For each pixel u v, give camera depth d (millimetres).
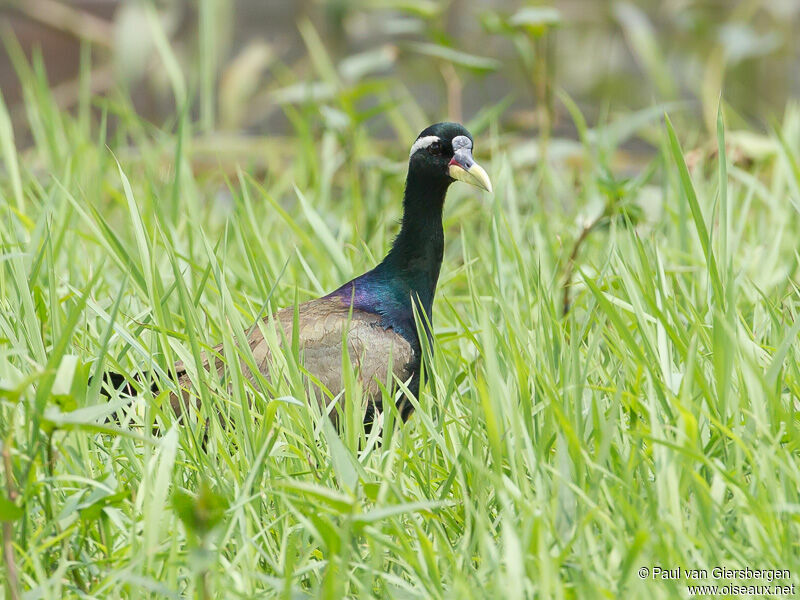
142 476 8078
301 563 7457
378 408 10469
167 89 22859
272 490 7766
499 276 10672
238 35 25734
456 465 8016
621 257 9781
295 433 8750
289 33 25922
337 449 7488
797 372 8883
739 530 7492
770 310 9625
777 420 7941
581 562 6742
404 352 10680
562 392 8531
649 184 17609
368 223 14625
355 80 19734
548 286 11289
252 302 11078
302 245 13750
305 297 12266
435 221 11281
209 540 7250
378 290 11047
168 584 6980
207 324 10680
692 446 7445
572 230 14328
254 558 7461
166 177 16188
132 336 9453
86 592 7266
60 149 15859
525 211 15352
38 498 7457
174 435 7371
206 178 17109
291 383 8930
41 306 10141
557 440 7727
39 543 7438
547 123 16094
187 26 22922
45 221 10695
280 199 16781
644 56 18688
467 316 11828
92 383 8297
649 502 7297
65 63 27359
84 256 13086
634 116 15617
